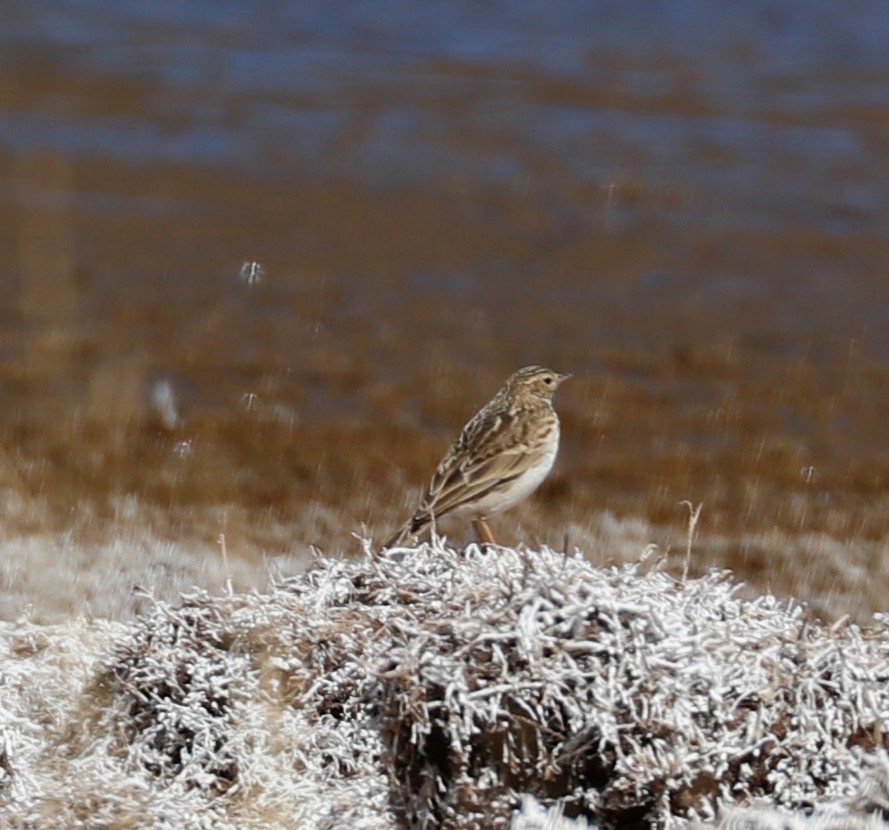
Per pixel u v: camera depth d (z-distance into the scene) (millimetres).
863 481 14172
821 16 39594
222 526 11812
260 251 21922
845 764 6680
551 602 6609
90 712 7652
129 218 23188
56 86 31266
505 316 19484
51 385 15852
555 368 17469
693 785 6531
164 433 14484
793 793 6621
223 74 33281
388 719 6602
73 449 13828
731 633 6965
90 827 6789
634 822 6539
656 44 37656
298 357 17359
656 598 6898
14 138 27297
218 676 7422
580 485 13719
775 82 34094
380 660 6652
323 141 28484
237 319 18750
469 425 10953
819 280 21453
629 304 20219
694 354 18094
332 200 24875
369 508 12727
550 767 6488
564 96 32531
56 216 22734
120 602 9961
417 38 37781
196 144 27797
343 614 7609
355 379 16672
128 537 11461
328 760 7230
